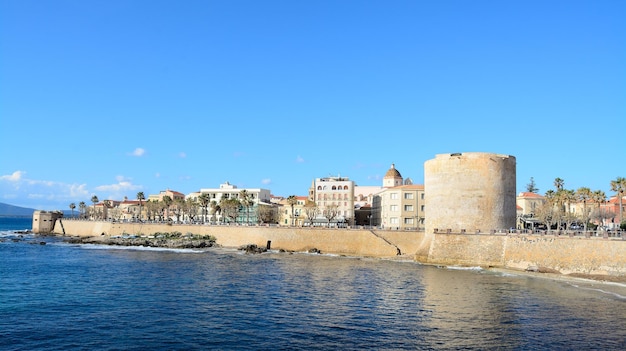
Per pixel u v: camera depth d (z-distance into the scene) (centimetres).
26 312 4878
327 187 16650
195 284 6625
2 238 16225
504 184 9500
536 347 3806
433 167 9800
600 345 3862
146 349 3731
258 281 6906
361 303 5375
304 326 4403
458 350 3731
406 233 10738
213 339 3997
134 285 6519
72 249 12400
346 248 11169
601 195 11131
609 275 6931
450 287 6394
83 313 4853
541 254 7869
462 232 9138
